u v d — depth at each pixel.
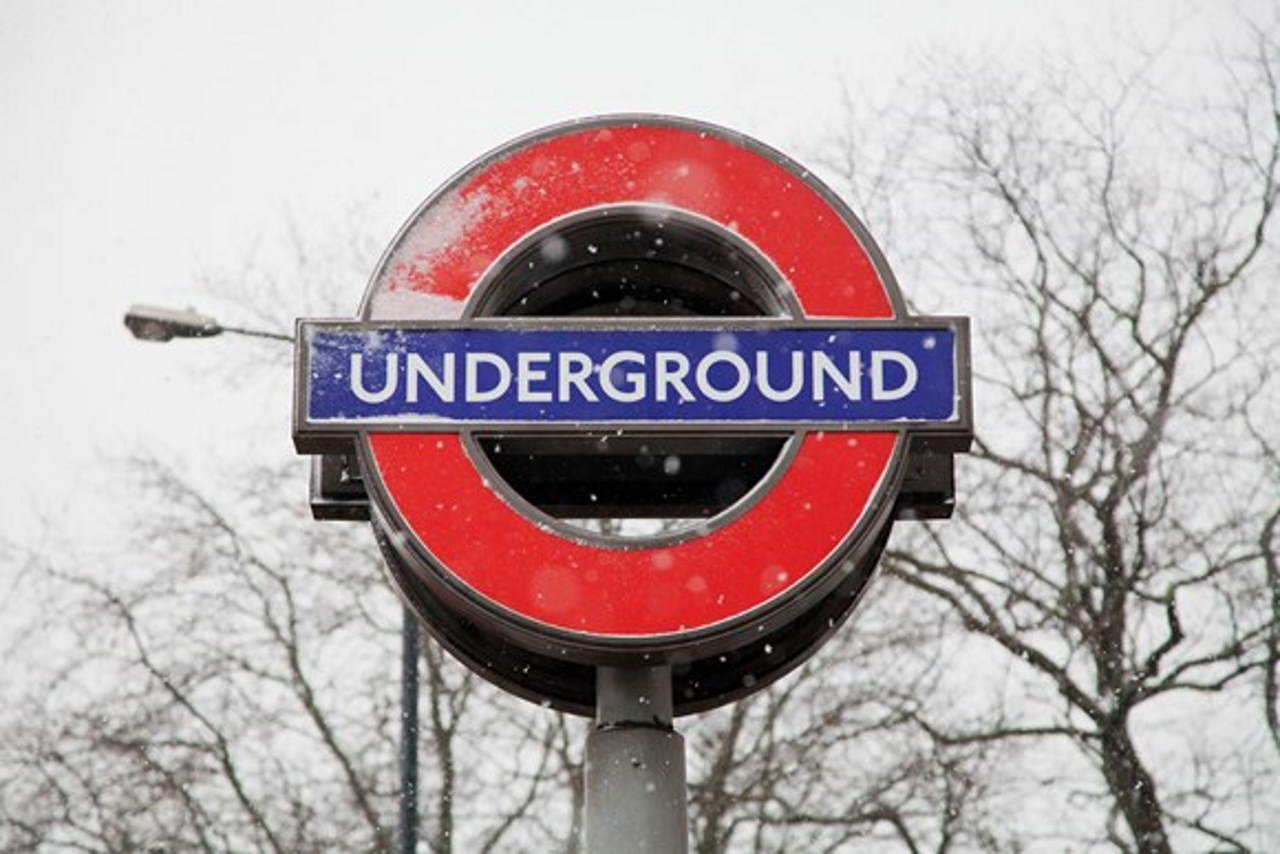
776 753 19.59
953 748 19.11
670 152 10.28
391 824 20.56
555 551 9.45
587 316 10.84
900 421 9.70
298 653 20.94
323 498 10.11
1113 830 17.98
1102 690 18.03
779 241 10.09
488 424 9.67
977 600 18.59
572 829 20.28
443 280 10.00
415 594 10.24
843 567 9.52
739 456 10.92
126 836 20.06
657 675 9.95
